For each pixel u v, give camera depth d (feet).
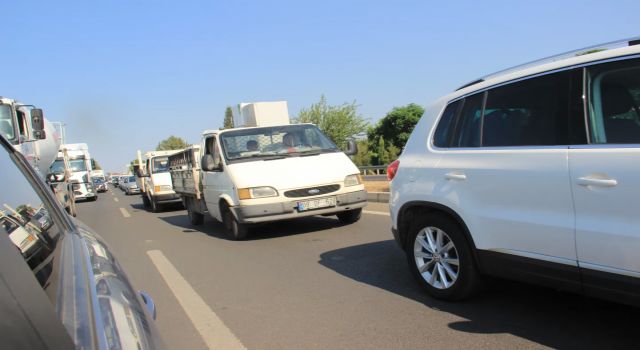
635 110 10.37
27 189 7.47
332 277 19.27
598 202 10.59
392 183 16.61
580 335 12.17
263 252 25.29
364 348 12.56
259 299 17.35
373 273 19.31
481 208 13.30
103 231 42.78
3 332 3.23
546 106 12.06
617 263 10.32
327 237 27.55
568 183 11.12
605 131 10.78
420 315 14.37
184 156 41.73
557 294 15.10
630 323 12.64
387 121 181.78
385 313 14.80
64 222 8.30
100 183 175.22
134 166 74.54
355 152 32.58
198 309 16.78
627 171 10.11
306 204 27.68
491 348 11.89
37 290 3.72
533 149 12.07
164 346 5.90
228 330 14.61
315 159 29.50
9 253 3.74
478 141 13.75
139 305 6.32
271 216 27.22
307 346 13.01
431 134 15.40
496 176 12.81
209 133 32.86
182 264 24.39
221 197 29.91
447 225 14.55
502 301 14.87
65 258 6.22
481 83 14.12
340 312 15.26
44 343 3.40
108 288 5.81
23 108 36.24
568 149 11.29
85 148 110.83
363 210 36.96
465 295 14.51
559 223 11.34
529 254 12.12
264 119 37.40
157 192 58.75
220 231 35.17
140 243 33.04
